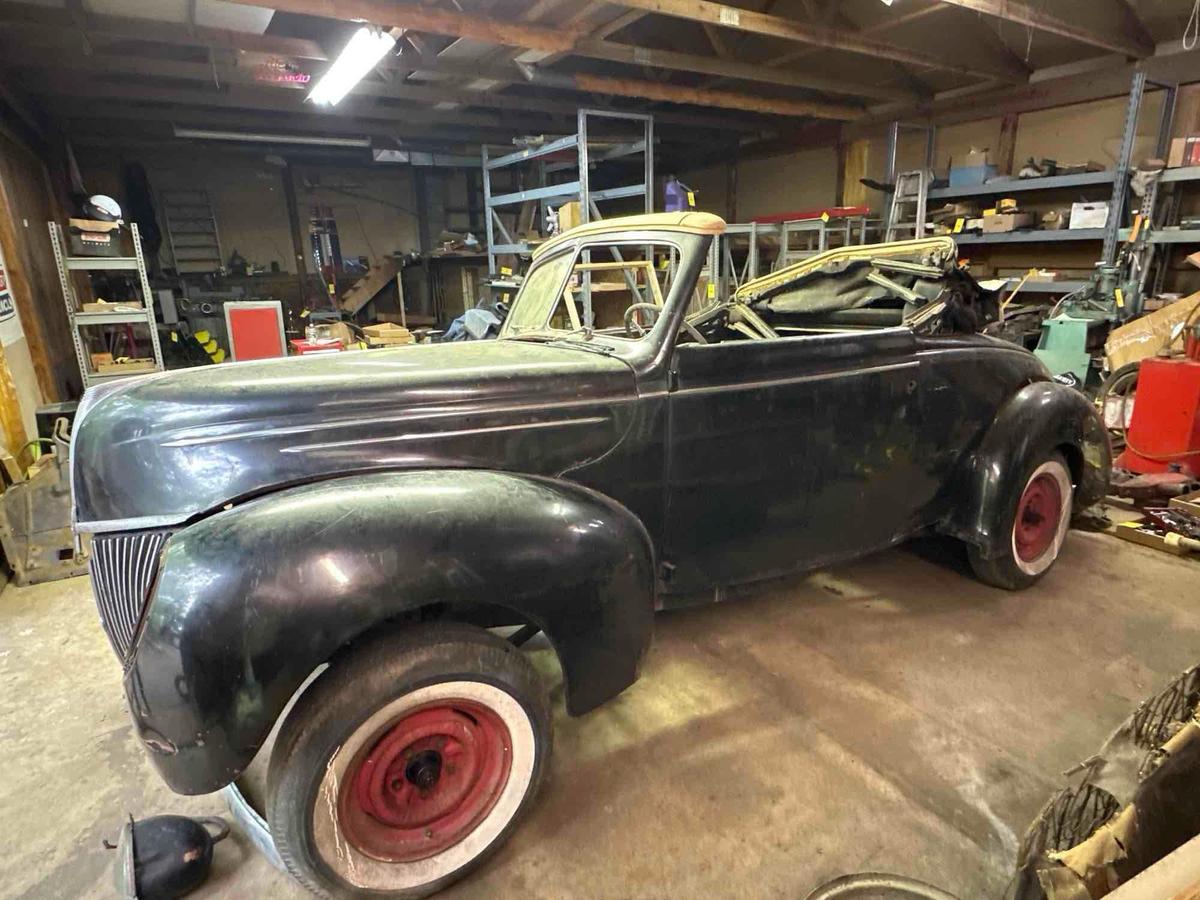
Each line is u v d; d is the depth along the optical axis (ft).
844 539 8.47
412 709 4.99
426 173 37.32
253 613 4.42
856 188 30.78
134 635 4.86
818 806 6.15
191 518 5.30
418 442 5.88
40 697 8.07
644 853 5.71
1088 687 7.77
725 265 24.17
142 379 6.46
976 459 9.30
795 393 7.48
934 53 23.06
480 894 5.38
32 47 17.57
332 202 35.70
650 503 6.94
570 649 5.57
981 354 9.22
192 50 19.54
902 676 8.02
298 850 4.76
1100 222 20.13
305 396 5.66
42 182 22.16
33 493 11.26
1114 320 18.89
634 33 23.44
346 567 4.61
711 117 30.99
